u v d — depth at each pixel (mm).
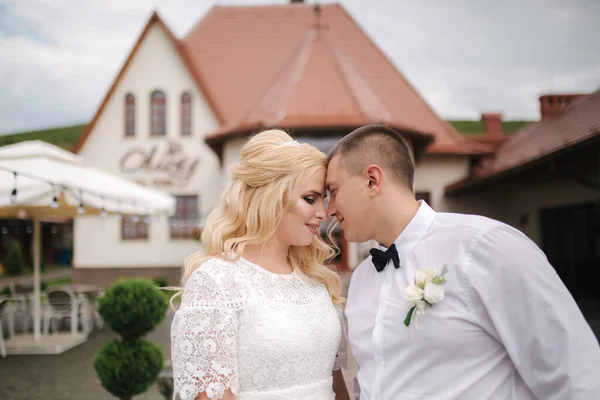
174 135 18875
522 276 1679
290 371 2002
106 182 8008
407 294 1791
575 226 11727
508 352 1708
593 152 9055
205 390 1779
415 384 1827
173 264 18547
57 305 9055
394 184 1993
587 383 1580
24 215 8438
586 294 11219
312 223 2217
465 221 1878
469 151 18312
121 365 4910
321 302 2248
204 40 21984
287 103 14797
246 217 2174
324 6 23047
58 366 7188
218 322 1862
